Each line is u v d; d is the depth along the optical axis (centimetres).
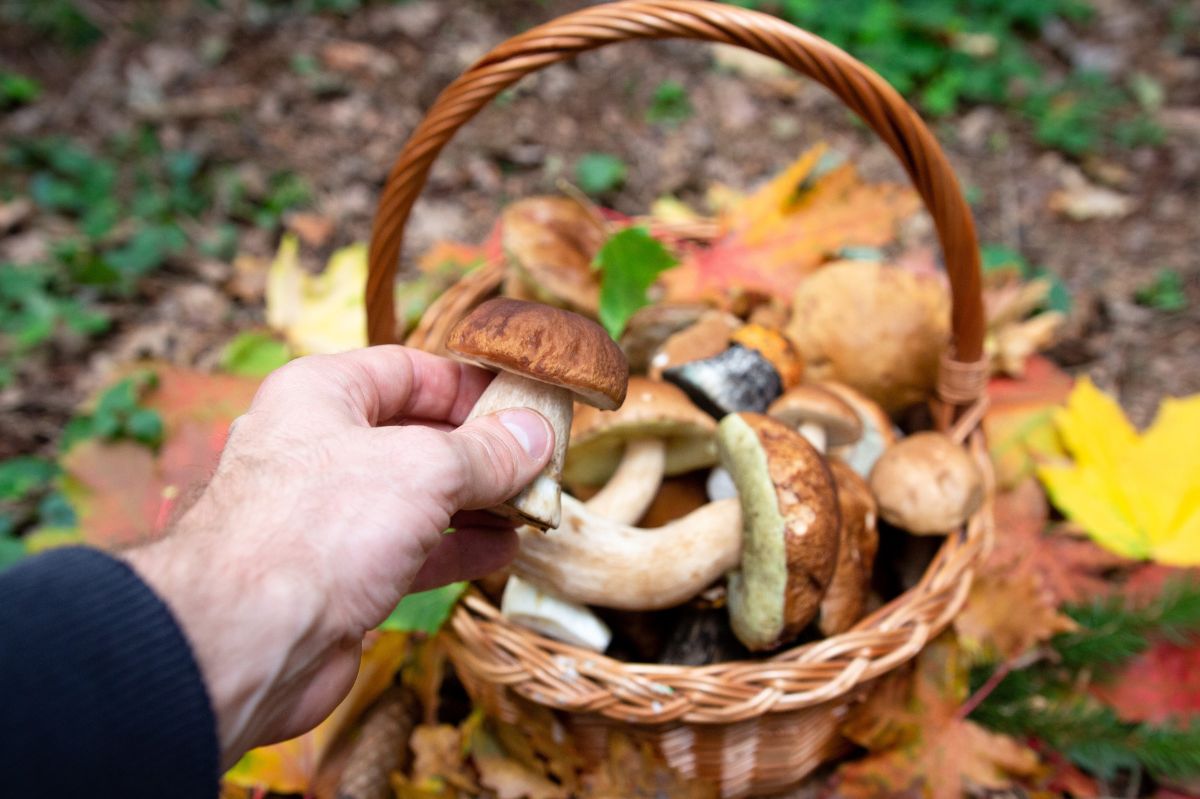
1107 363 71
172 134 96
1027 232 87
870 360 52
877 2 108
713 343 50
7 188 89
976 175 95
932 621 42
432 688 47
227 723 27
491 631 41
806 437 44
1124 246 84
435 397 39
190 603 27
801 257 56
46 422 69
